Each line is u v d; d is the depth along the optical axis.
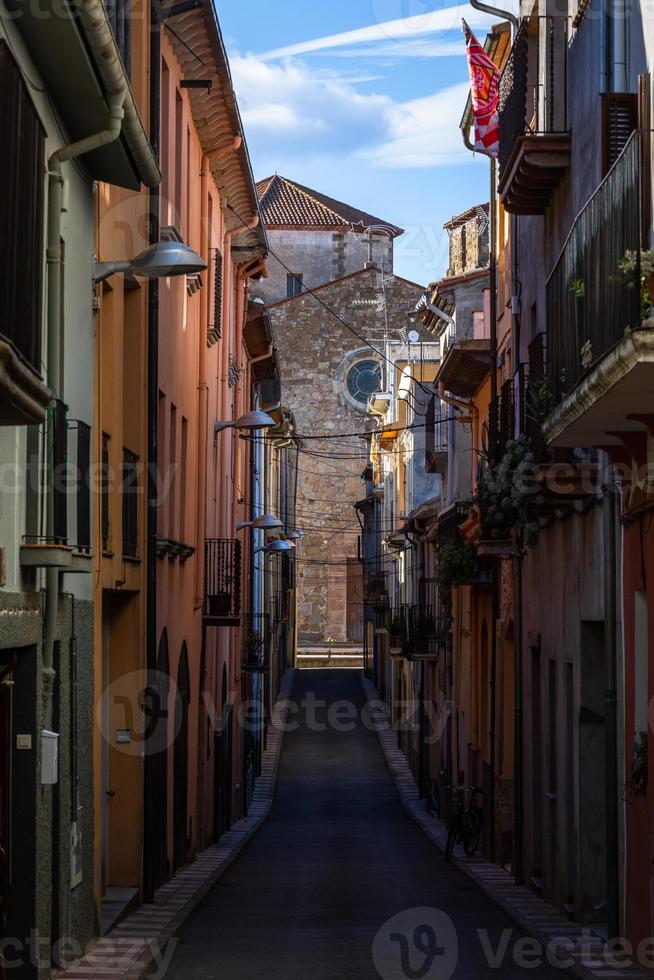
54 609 11.59
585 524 16.38
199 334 24.92
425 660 37.50
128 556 16.67
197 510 24.70
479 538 23.23
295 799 41.06
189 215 23.16
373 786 43.84
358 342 68.38
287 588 60.97
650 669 12.98
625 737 14.27
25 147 9.94
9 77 9.32
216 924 16.17
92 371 13.71
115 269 13.93
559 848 17.73
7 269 9.24
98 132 12.22
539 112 18.89
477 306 34.16
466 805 29.25
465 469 32.88
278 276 72.25
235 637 33.38
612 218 11.52
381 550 60.47
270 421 27.12
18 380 8.45
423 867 24.70
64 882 12.52
